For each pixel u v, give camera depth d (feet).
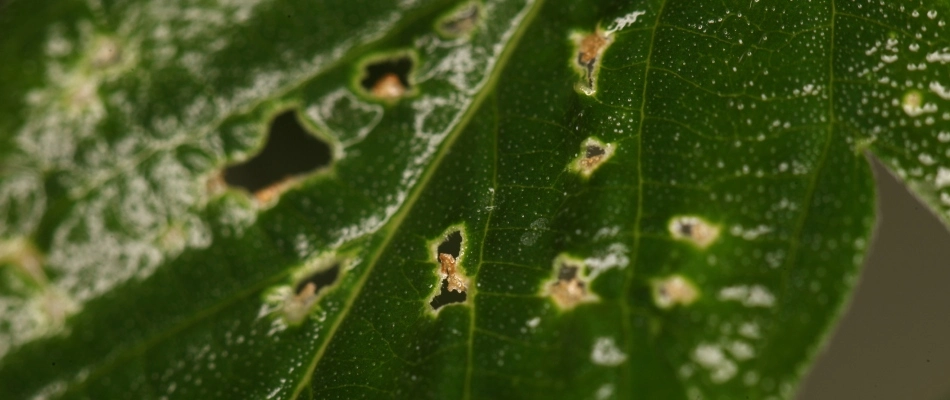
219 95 0.27
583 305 0.27
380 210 0.28
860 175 0.27
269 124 0.28
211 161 0.27
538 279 0.27
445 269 0.28
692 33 0.28
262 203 0.28
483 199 0.28
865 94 0.27
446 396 0.27
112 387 0.27
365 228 0.28
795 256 0.26
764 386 0.26
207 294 0.28
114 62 0.27
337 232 0.28
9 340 0.27
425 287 0.28
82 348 0.27
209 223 0.28
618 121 0.28
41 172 0.27
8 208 0.27
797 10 0.28
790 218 0.26
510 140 0.28
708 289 0.26
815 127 0.27
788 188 0.27
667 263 0.27
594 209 0.27
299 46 0.28
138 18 0.27
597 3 0.28
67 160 0.27
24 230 0.27
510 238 0.28
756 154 0.27
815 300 0.26
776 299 0.26
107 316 0.27
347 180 0.28
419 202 0.28
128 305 0.27
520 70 0.28
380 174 0.28
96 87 0.27
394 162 0.28
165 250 0.27
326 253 0.28
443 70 0.28
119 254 0.27
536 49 0.28
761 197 0.27
